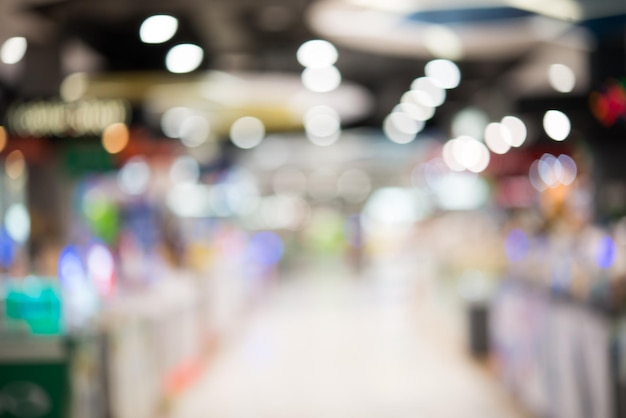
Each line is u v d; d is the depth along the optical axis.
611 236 4.90
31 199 7.24
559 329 5.02
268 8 6.93
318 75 10.84
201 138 14.65
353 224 26.41
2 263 5.86
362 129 14.91
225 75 9.95
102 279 5.75
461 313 8.70
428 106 13.70
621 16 5.86
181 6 6.59
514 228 9.32
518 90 11.05
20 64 7.29
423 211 23.28
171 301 6.82
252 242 16.89
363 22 8.14
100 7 6.39
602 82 6.40
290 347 9.43
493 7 7.12
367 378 7.54
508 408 6.23
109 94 9.19
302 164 26.72
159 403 6.18
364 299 14.92
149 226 10.26
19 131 6.12
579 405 4.62
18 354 3.89
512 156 10.19
